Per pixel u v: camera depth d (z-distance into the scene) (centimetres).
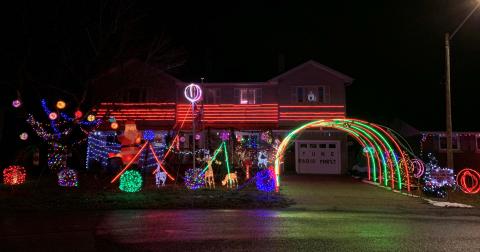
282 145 1942
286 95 3111
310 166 3088
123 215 1280
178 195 1702
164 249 847
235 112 3108
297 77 3117
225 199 1608
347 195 1819
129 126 2034
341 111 3061
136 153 2023
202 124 2777
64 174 1970
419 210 1443
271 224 1135
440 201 1655
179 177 2438
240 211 1384
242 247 866
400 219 1254
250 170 2567
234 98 3141
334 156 3083
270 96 3131
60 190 1820
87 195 1669
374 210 1439
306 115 3077
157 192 1792
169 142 2638
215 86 3136
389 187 2128
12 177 2012
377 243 911
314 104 3089
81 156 2908
